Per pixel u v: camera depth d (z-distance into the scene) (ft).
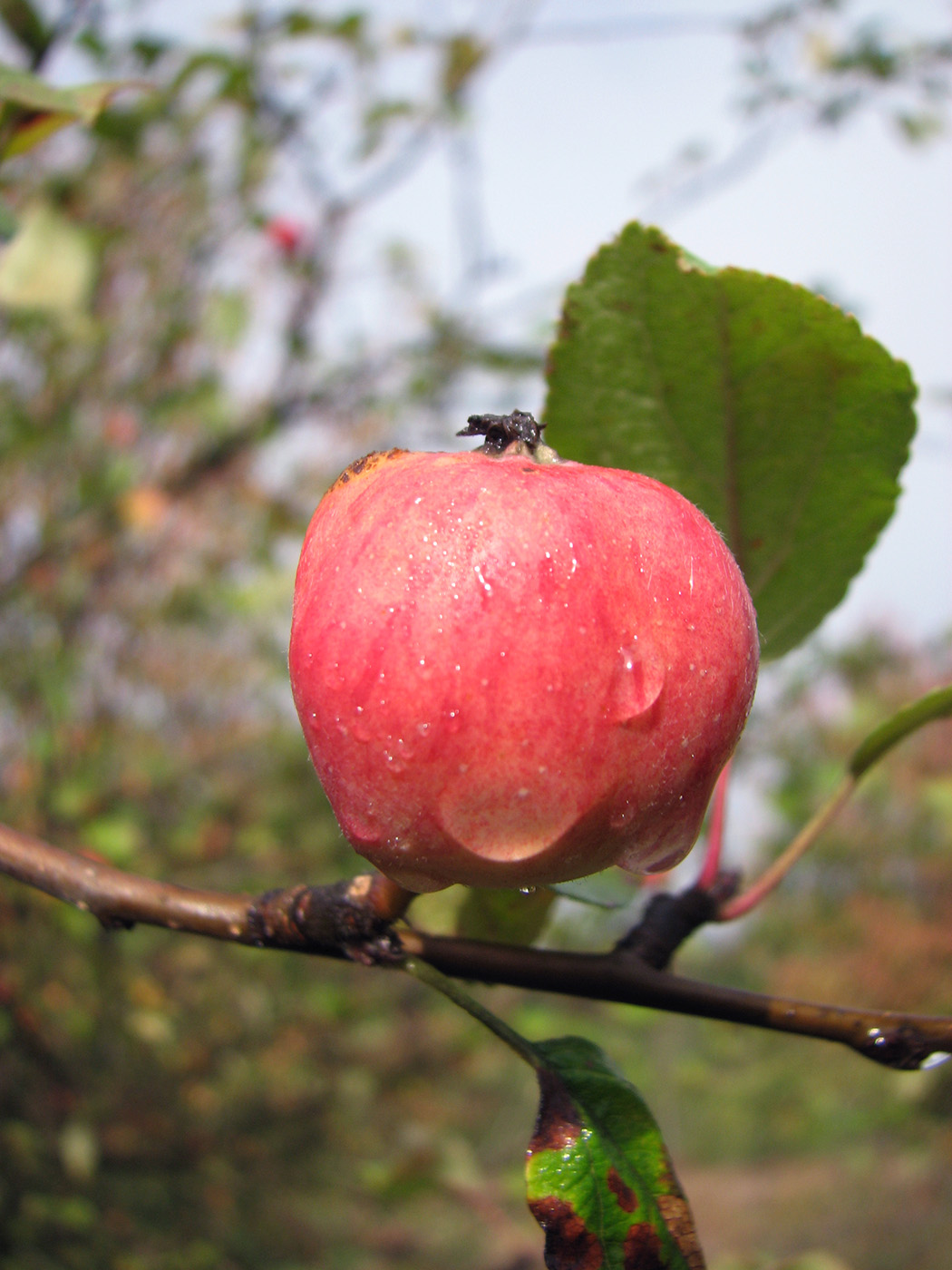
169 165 2.17
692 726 0.54
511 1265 2.11
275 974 2.72
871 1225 5.06
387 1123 3.16
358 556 0.55
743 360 0.71
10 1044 1.94
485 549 0.54
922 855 3.93
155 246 2.34
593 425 0.73
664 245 0.69
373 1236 2.89
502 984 0.64
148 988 2.27
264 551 2.60
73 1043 2.14
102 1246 1.93
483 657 0.53
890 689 3.84
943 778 3.28
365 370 2.52
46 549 2.15
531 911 0.75
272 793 2.81
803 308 0.69
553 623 0.53
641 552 0.55
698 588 0.55
